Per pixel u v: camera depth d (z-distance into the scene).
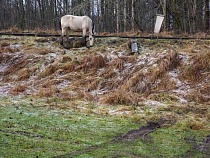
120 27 30.44
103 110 9.17
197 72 11.84
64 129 7.28
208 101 10.16
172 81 11.45
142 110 9.20
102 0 28.09
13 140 6.42
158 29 17.34
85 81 11.95
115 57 13.48
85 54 14.11
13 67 13.77
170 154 5.96
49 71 12.95
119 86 11.54
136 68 12.45
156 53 13.35
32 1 42.03
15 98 10.50
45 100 10.26
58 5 38.44
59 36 16.33
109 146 6.29
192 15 24.41
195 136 7.02
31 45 15.50
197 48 13.69
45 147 6.11
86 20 14.82
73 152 5.90
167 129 7.50
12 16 41.84
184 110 9.22
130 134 7.09
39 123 7.68
